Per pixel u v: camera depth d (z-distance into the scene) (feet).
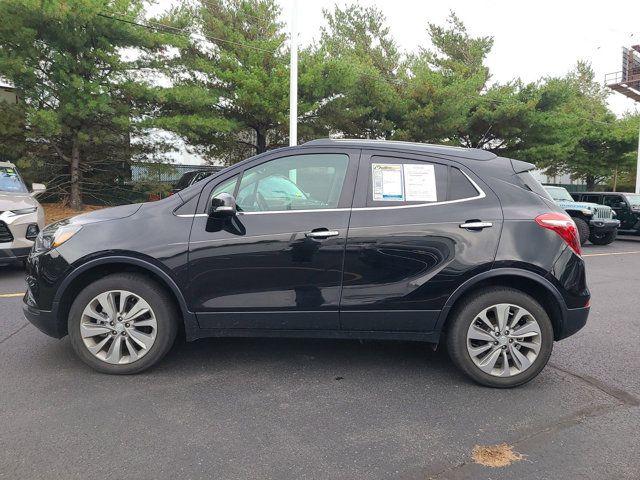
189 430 10.25
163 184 58.13
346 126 68.13
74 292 12.90
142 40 49.14
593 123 100.22
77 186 54.54
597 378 13.51
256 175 12.98
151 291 12.44
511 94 79.87
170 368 13.44
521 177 13.08
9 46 44.88
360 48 83.92
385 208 12.55
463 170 12.89
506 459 9.46
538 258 12.26
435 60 93.61
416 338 12.74
